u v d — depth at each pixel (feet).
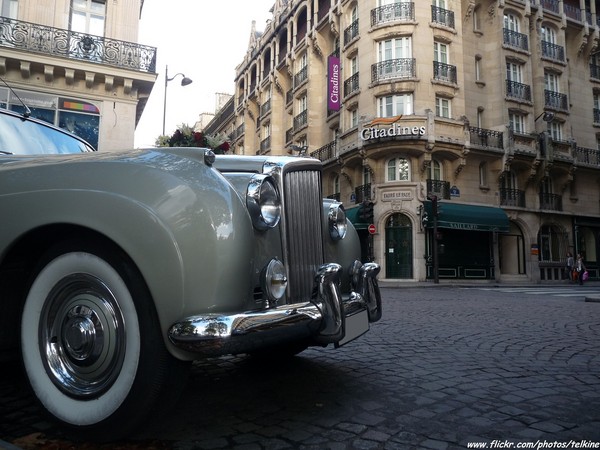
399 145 72.43
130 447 6.71
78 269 6.84
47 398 6.95
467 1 81.82
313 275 8.67
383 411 8.52
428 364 12.32
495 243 80.79
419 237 73.31
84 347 6.73
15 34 47.88
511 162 81.00
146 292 6.34
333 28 88.02
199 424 7.75
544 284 77.10
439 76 75.05
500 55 82.28
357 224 76.64
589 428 7.82
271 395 9.39
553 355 13.80
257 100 127.44
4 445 6.34
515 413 8.52
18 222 6.89
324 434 7.40
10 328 7.73
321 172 9.32
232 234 6.44
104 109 52.54
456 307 28.89
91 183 6.72
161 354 6.27
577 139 93.30
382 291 49.06
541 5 89.51
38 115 49.49
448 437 7.36
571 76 94.79
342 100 83.61
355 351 13.88
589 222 92.99
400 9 74.69
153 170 6.66
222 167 8.21
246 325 6.11
